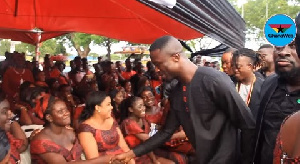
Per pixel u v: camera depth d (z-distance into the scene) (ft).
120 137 12.68
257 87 11.26
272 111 8.18
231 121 8.61
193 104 8.55
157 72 27.91
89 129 11.75
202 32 14.66
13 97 18.92
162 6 9.18
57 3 24.73
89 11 25.64
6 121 9.80
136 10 18.40
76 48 76.64
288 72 7.54
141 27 27.14
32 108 14.58
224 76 8.36
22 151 10.87
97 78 29.12
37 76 21.38
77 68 32.35
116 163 10.68
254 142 8.61
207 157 8.69
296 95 7.91
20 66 23.72
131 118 14.66
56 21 28.96
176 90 9.04
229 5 19.83
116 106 17.17
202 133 8.57
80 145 11.50
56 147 10.52
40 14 27.40
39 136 10.57
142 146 10.50
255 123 8.61
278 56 7.64
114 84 23.70
